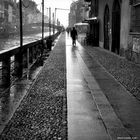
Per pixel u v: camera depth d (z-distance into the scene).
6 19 88.06
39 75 12.55
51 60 18.69
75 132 5.41
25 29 97.81
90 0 44.38
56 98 8.35
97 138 5.11
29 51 16.25
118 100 8.02
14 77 11.62
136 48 16.81
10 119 6.35
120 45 21.05
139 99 8.14
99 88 9.58
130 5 18.11
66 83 10.58
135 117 6.44
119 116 6.51
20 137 5.25
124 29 19.84
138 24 16.94
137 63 16.55
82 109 7.02
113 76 12.09
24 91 9.26
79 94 8.68
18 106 7.44
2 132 5.51
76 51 26.03
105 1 28.25
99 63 16.75
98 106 7.26
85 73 12.91
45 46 25.27
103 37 30.08
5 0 87.62
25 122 6.14
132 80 11.11
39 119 6.35
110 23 25.17
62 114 6.73
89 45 35.47
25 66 14.20
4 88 9.67
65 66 15.62
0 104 7.65
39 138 5.20
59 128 5.74
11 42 38.03
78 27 84.56
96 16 35.22
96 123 5.96
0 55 8.48
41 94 8.88
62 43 41.38
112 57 20.33
